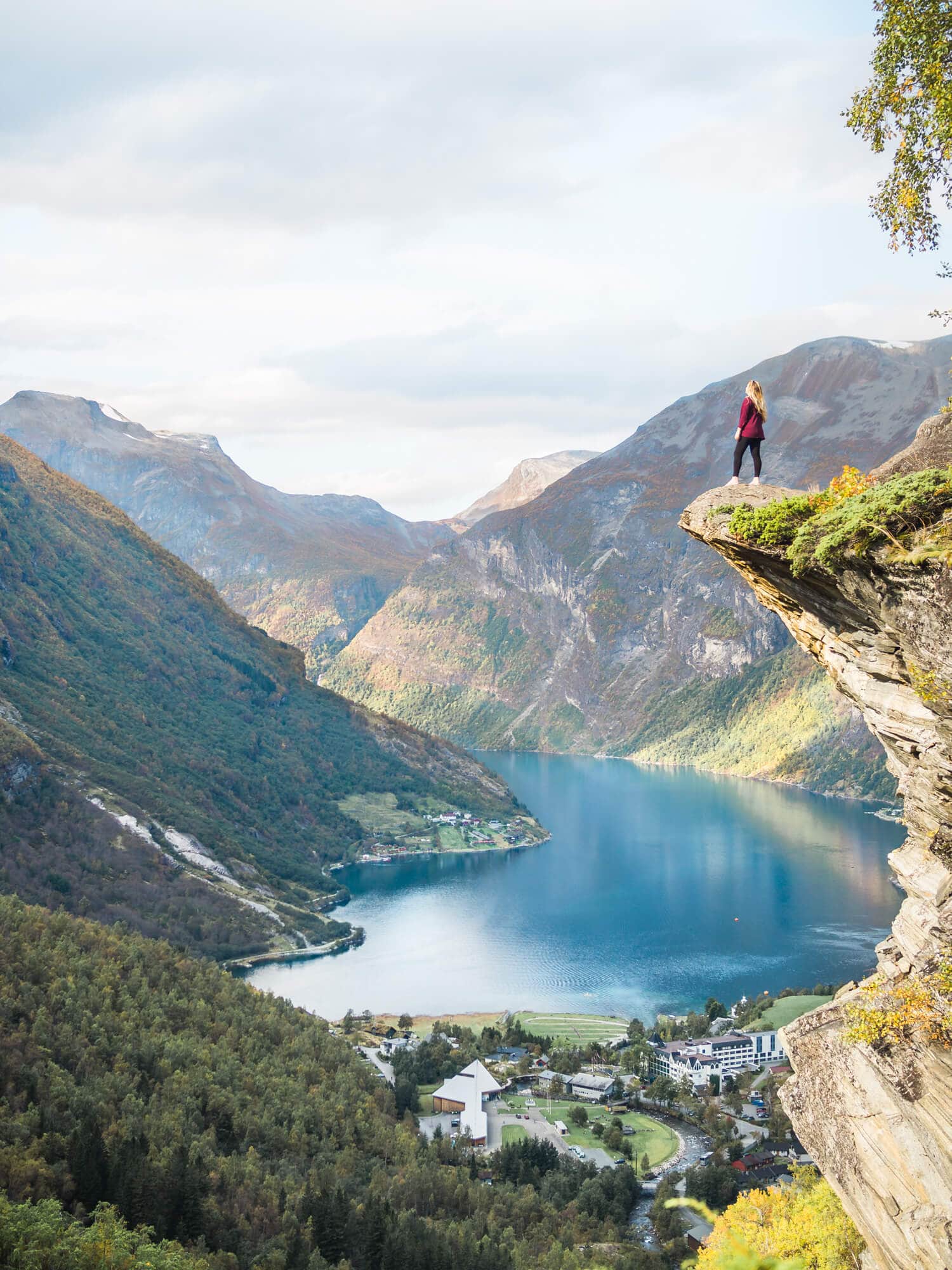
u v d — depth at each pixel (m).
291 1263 88.31
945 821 27.78
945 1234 24.72
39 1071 108.88
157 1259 76.31
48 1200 79.81
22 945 141.12
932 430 27.19
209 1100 115.62
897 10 27.94
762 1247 45.91
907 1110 26.48
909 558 24.08
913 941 28.64
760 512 28.62
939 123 28.17
